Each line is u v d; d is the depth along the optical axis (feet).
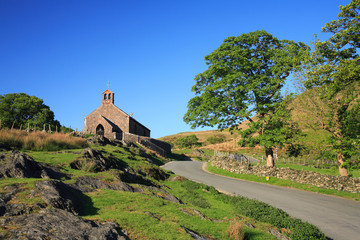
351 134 81.51
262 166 107.34
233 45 114.01
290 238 39.19
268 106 102.68
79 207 32.37
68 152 70.23
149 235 27.30
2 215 24.95
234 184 91.35
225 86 102.63
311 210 59.72
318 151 86.99
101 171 58.90
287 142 93.40
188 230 31.65
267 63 112.27
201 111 112.27
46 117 214.90
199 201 55.47
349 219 53.36
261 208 49.73
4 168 38.83
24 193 30.73
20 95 220.43
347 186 78.18
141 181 64.08
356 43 81.92
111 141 134.10
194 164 166.61
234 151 228.84
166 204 43.16
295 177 92.84
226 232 34.58
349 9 78.48
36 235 20.85
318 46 85.46
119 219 30.17
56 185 34.53
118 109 210.38
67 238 21.43
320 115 86.33
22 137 73.97
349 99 80.59
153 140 213.66
